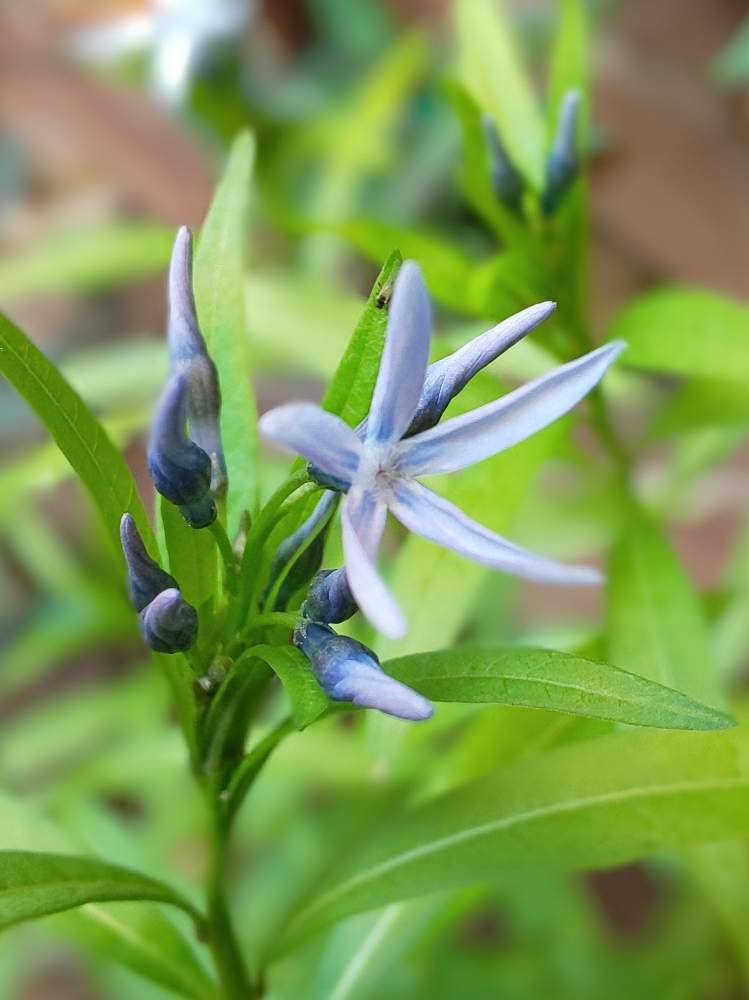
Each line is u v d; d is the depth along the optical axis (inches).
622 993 8.0
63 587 9.6
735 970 8.0
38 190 14.0
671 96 11.4
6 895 4.7
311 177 12.6
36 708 12.6
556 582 4.1
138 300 14.7
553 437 5.8
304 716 4.3
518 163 6.8
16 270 8.1
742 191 11.1
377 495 4.4
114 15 11.1
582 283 6.5
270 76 14.0
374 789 8.3
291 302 7.2
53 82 12.2
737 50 9.9
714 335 6.3
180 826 8.4
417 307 4.2
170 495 4.6
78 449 4.7
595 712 4.5
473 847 5.2
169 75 10.8
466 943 10.0
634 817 5.1
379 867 5.3
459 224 12.4
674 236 11.3
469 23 6.9
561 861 5.1
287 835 8.9
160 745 7.8
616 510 6.6
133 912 5.6
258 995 5.5
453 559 5.6
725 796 5.1
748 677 8.4
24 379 4.7
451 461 4.4
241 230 5.3
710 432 8.0
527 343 6.7
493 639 9.0
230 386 5.2
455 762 5.9
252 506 5.1
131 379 7.8
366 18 14.2
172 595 4.5
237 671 4.9
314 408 4.3
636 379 7.6
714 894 5.8
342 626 6.1
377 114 11.2
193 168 12.3
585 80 6.5
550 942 8.3
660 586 6.2
